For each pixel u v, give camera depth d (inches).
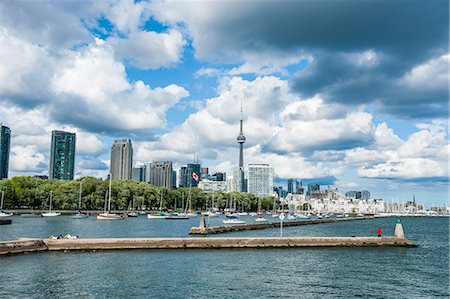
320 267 2945.4
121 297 2064.5
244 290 2244.1
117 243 3481.8
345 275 2694.4
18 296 2033.7
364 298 2153.1
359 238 4104.3
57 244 3331.7
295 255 3454.7
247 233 5944.9
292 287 2335.1
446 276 2723.9
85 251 3351.4
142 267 2773.1
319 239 3993.6
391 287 2401.6
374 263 3169.3
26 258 2967.5
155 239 3595.0
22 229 5880.9
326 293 2229.3
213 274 2613.2
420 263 3216.0
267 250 3698.3
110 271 2618.1
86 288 2202.3
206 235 5260.8
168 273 2608.3
